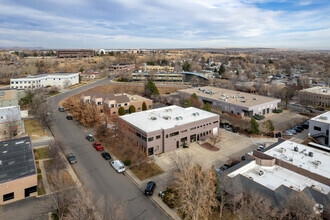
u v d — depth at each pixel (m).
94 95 87.06
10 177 36.69
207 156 53.97
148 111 70.50
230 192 34.75
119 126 60.94
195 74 160.50
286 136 67.12
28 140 51.06
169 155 53.88
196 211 30.28
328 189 34.88
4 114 65.50
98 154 53.84
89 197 31.55
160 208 35.38
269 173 40.03
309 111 95.31
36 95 101.81
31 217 32.69
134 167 47.75
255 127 67.19
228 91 117.19
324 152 46.00
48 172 45.03
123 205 35.50
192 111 71.50
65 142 60.75
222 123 77.69
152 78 163.50
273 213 29.58
